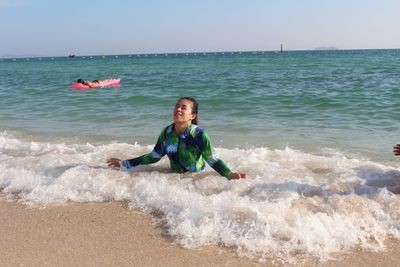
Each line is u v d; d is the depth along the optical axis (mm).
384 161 5906
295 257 3164
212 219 3641
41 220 3936
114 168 5227
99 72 39906
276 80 22766
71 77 32125
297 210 3705
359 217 3635
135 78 28266
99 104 13133
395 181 4594
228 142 7344
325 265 3066
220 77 26859
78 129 8836
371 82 19781
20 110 12109
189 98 4914
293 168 5219
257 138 7621
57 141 7648
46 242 3520
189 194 4223
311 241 3305
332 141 7242
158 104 12906
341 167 5227
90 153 6012
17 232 3711
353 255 3182
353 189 4371
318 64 43469
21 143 7000
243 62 55688
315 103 12391
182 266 3125
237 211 3688
